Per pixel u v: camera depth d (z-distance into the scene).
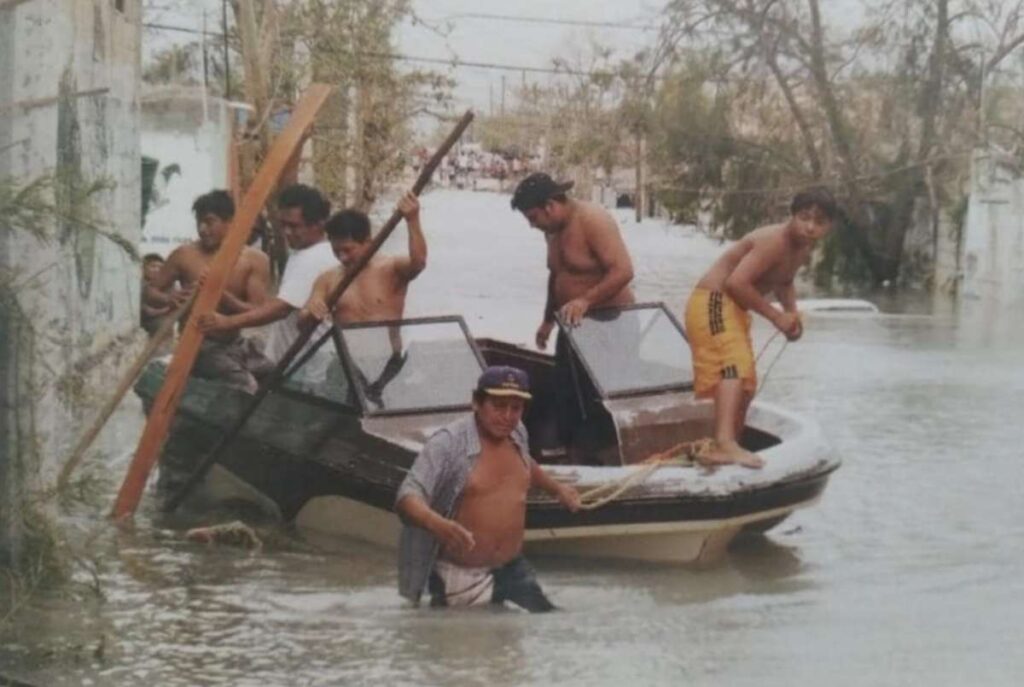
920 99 44.41
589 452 9.98
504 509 8.02
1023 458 12.60
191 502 10.65
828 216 9.46
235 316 10.47
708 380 9.48
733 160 45.94
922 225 45.75
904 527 10.20
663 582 8.75
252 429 10.31
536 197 10.54
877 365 19.31
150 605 8.00
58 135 10.98
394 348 9.95
